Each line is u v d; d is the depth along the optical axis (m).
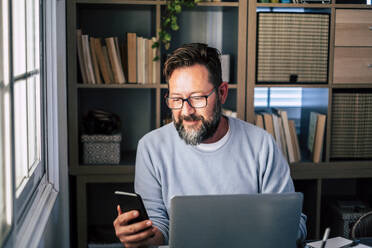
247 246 1.25
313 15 2.62
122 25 2.85
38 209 1.76
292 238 1.28
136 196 1.33
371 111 2.73
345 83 2.67
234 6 2.60
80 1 2.46
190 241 1.23
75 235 2.79
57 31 2.37
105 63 2.55
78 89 2.64
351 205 2.81
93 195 2.98
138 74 2.58
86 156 2.54
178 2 2.50
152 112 2.87
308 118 2.92
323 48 2.65
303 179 2.93
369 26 2.65
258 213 1.23
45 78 2.13
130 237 1.35
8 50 1.24
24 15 1.60
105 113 2.60
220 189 1.74
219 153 1.75
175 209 1.21
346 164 2.70
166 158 1.76
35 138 1.92
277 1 2.65
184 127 1.60
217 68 1.61
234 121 1.83
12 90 1.25
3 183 1.27
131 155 2.81
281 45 2.62
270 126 2.67
